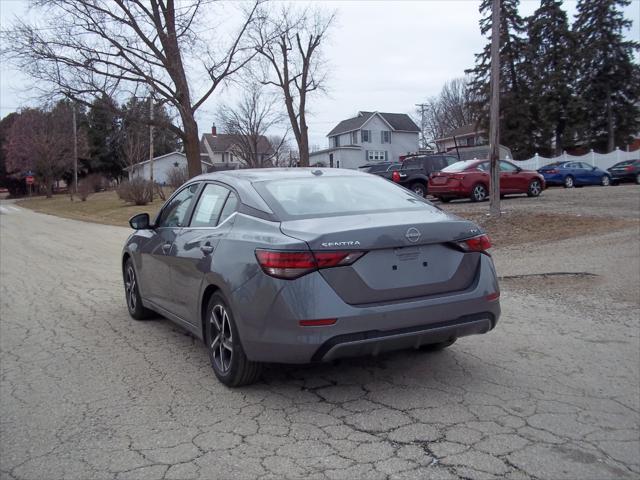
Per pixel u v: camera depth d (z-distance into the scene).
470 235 4.35
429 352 5.32
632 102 46.59
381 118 65.81
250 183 4.85
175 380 4.72
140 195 34.34
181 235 5.32
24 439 3.71
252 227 4.35
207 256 4.61
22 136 60.34
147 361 5.23
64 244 17.00
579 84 46.75
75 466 3.34
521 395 4.34
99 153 68.25
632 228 11.90
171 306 5.54
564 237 11.76
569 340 5.71
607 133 46.38
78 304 7.88
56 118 58.38
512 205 17.92
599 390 4.46
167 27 23.94
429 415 3.97
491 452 3.45
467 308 4.21
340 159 63.78
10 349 5.72
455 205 19.23
